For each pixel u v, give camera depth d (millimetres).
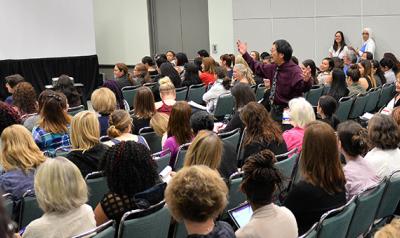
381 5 11047
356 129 3436
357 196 3076
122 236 2707
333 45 11562
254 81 7992
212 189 2051
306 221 3031
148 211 2789
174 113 4379
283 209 2619
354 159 3459
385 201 3453
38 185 2586
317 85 7934
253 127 4195
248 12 13008
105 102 5469
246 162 2605
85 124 3838
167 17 15070
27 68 11688
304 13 12172
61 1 12148
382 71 8906
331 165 3025
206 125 4312
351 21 11516
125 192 2875
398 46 10977
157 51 15312
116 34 15625
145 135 5090
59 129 4734
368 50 11023
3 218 896
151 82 9297
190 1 14727
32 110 6062
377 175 3488
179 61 10625
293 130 4465
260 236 2494
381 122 3674
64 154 4195
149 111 5602
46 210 2605
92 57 12828
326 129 3041
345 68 10516
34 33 11742
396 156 3654
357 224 3184
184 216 2053
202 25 14680
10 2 11312
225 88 7570
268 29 12773
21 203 3277
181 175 2104
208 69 9297
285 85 5648
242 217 3049
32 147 3553
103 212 2863
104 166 2971
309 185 3014
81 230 2600
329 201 3010
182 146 4246
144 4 14914
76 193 2602
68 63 12391
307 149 3059
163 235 3006
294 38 12422
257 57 10289
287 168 3861
